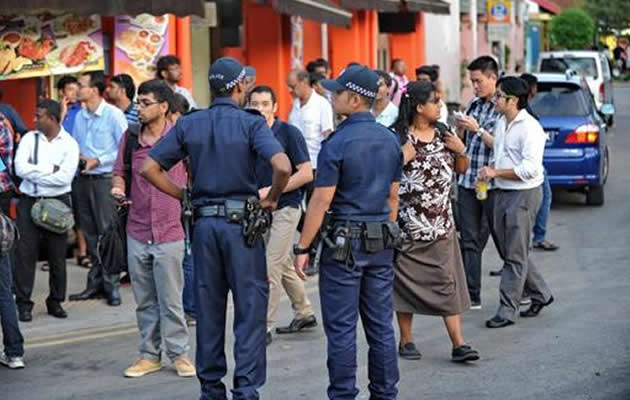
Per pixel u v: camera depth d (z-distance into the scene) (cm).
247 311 945
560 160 2136
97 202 1467
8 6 1527
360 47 3041
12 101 1770
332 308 932
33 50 1666
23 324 1342
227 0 1933
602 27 8450
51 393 1063
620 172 2791
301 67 2616
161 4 1588
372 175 935
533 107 2161
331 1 2642
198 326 959
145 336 1116
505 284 1278
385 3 2916
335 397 934
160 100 1095
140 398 1040
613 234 1925
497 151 1266
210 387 963
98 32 1686
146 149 1093
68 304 1445
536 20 6831
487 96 1337
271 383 1071
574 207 2245
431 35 4097
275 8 2031
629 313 1332
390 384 954
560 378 1070
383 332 951
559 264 1669
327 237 933
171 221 1088
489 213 1290
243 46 2431
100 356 1196
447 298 1110
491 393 1025
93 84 1473
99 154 1466
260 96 1157
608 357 1139
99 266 1459
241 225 938
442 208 1107
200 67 2312
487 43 5047
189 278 1287
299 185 1099
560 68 4050
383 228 938
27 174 1325
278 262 1200
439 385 1053
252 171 950
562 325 1278
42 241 1545
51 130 1340
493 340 1219
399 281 1116
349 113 945
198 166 947
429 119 1100
